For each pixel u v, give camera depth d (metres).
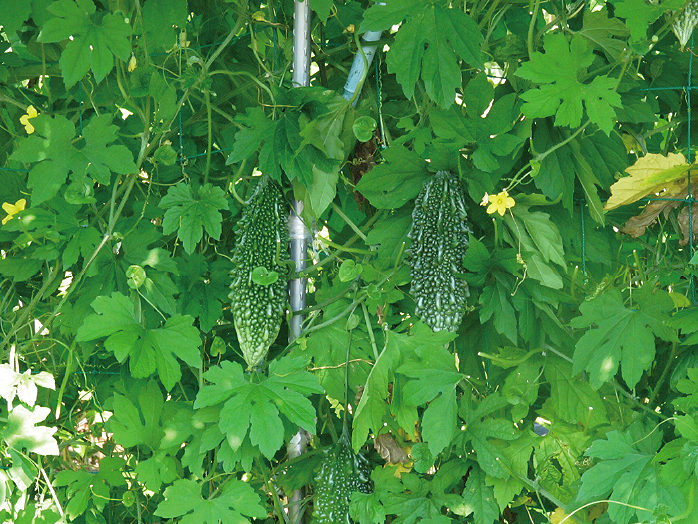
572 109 1.70
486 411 1.80
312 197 1.80
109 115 1.80
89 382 2.00
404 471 1.88
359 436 1.77
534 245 1.78
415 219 1.78
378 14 1.70
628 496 1.71
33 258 1.87
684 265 1.83
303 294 1.86
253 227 1.79
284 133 1.78
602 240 1.83
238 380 1.77
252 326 1.78
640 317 1.76
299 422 1.73
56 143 1.78
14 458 1.82
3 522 1.84
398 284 1.81
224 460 1.77
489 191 1.77
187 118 1.97
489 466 1.78
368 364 1.84
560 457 1.81
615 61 1.81
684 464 1.69
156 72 1.84
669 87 1.80
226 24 1.98
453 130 1.76
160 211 1.90
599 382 1.75
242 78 1.96
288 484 1.88
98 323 1.75
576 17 1.85
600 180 1.82
